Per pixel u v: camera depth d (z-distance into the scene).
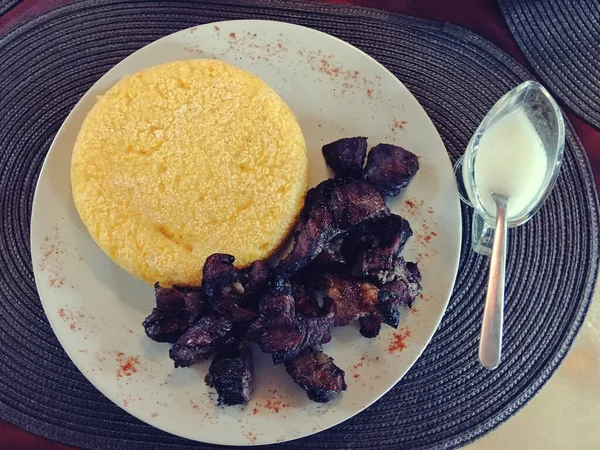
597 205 0.35
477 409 0.34
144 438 0.34
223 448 0.34
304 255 0.31
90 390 0.34
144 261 0.31
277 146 0.32
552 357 0.35
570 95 0.36
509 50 0.37
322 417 0.32
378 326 0.31
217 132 0.32
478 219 0.35
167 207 0.32
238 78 0.32
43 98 0.36
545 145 0.32
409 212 0.33
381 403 0.34
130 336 0.33
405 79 0.36
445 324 0.35
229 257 0.30
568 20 0.37
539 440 0.35
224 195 0.32
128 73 0.33
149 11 0.36
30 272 0.35
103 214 0.32
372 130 0.34
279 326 0.30
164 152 0.32
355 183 0.32
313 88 0.34
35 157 0.36
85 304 0.33
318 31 0.34
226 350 0.32
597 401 0.35
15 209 0.35
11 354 0.35
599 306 0.36
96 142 0.32
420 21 0.36
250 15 0.36
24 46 0.36
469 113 0.36
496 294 0.31
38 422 0.34
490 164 0.32
